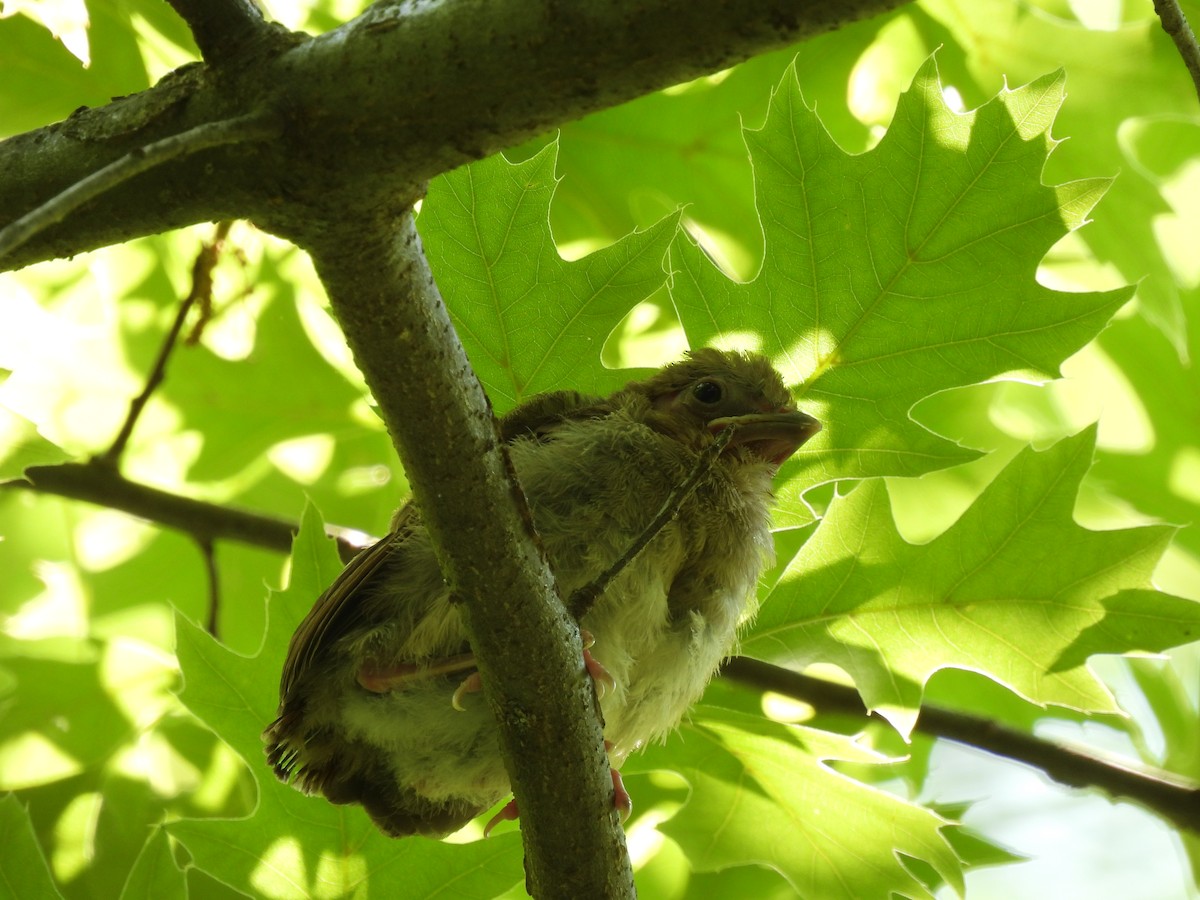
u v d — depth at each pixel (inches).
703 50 191.3
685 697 334.0
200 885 456.1
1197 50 210.2
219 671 366.3
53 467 446.3
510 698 252.8
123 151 231.6
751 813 398.3
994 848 486.3
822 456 365.7
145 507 449.7
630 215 530.6
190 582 553.6
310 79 206.5
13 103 486.6
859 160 360.2
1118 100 513.3
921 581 375.6
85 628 547.2
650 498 317.1
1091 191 351.3
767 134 363.3
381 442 559.2
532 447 324.2
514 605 245.1
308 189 211.0
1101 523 599.8
